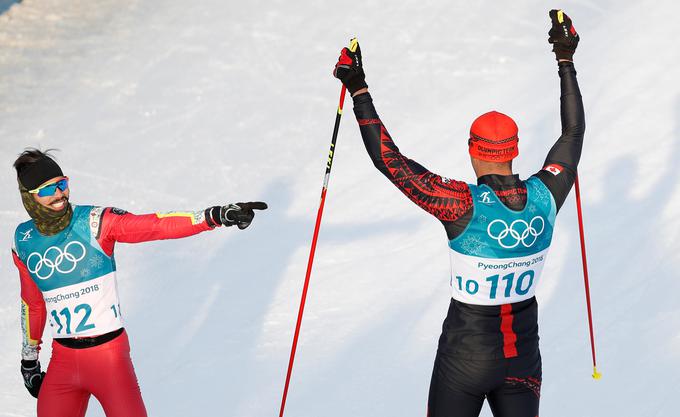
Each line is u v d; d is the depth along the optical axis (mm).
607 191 19719
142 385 16094
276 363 16203
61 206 10750
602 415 13445
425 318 16859
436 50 29438
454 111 25797
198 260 20328
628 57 25250
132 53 31984
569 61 10875
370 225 20656
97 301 11016
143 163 25422
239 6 33969
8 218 22953
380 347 16188
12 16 35812
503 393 10328
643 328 15312
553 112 23734
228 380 15898
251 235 21031
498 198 9828
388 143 9875
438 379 10344
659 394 13633
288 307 17953
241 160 25000
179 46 31859
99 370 11102
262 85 28891
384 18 31781
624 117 22406
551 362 14859
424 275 18312
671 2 27953
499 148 9828
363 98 9984
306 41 31109
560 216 19109
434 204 9828
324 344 16547
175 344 17328
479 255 9859
